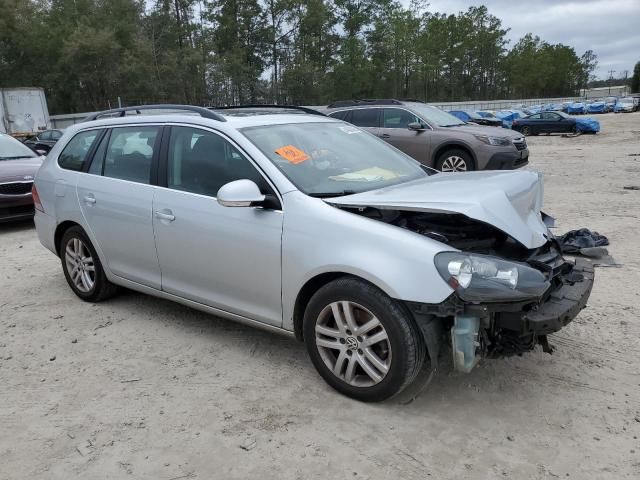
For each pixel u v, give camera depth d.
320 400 3.26
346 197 3.31
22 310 4.87
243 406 3.23
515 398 3.24
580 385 3.36
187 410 3.21
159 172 4.09
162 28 47.38
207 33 50.38
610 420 3.01
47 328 4.45
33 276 5.89
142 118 4.38
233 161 3.67
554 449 2.78
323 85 56.00
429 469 2.66
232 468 2.70
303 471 2.66
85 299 5.01
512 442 2.84
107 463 2.76
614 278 5.19
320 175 3.64
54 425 3.10
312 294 3.38
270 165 3.49
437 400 3.23
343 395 3.29
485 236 3.34
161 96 44.38
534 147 22.80
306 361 3.76
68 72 41.91
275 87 53.34
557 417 3.05
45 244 5.27
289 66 55.12
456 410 3.13
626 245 6.31
